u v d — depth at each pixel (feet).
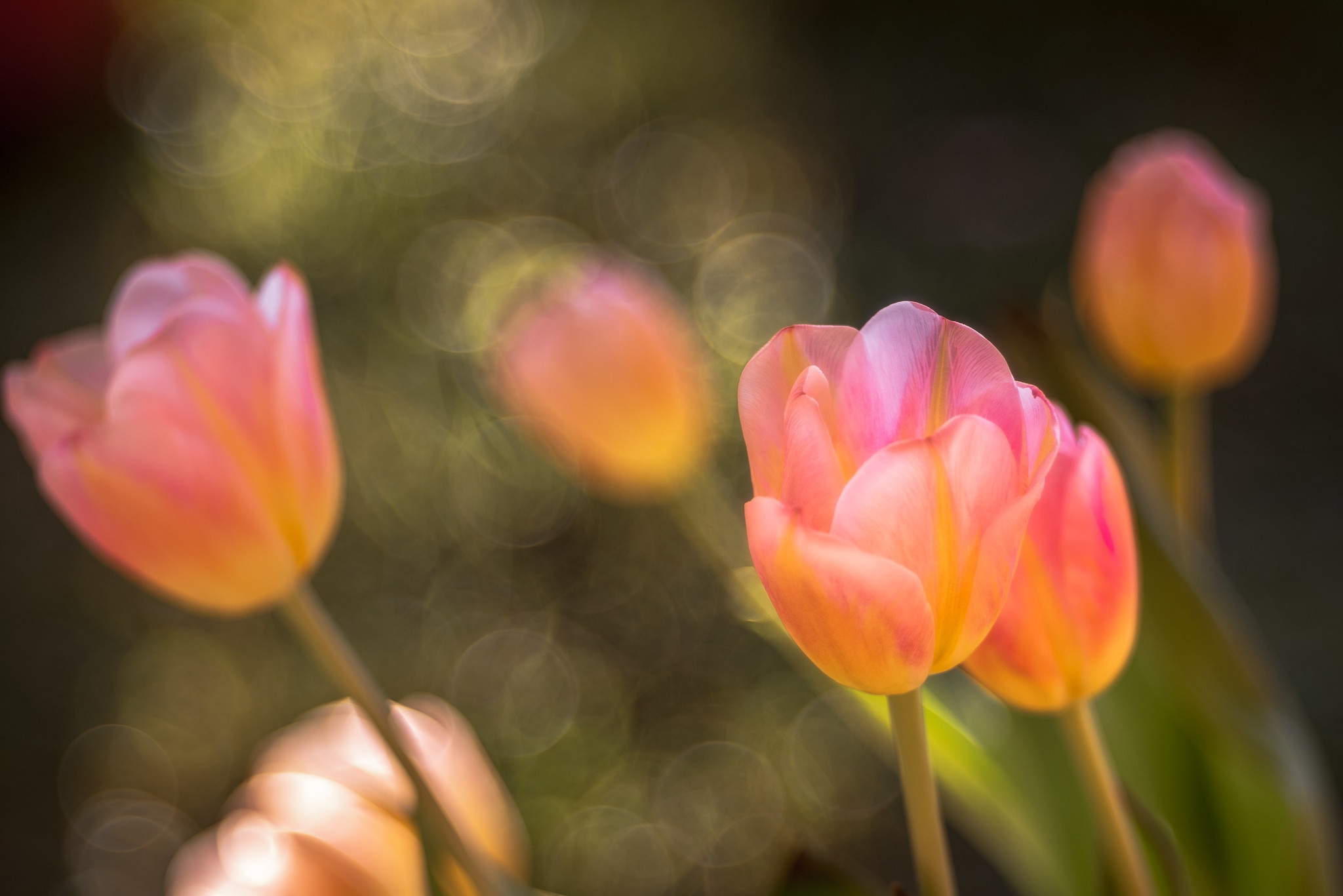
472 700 5.24
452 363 5.86
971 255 8.39
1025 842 2.34
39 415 2.12
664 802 4.89
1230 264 2.31
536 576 5.72
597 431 2.51
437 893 2.06
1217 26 10.39
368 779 2.14
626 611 5.60
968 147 9.53
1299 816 2.19
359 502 5.78
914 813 1.95
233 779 5.44
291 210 6.32
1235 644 2.21
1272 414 7.69
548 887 4.46
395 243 6.35
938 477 1.88
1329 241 8.55
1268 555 6.51
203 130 7.03
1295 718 2.23
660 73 8.30
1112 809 2.03
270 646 5.83
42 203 10.10
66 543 7.30
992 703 2.40
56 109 10.91
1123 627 2.00
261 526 2.06
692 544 5.69
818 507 1.92
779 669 5.41
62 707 6.10
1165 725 2.30
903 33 10.68
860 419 1.94
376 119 6.75
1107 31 10.57
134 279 2.14
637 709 5.31
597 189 7.36
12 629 6.67
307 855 2.11
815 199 8.72
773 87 9.32
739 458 5.18
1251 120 9.55
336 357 5.99
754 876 4.61
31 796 5.83
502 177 6.95
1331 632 5.80
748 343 6.26
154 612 6.48
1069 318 7.10
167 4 8.52
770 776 4.98
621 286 2.53
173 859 5.34
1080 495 1.98
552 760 4.94
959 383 1.94
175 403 2.05
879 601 1.87
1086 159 9.35
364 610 5.61
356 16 7.20
